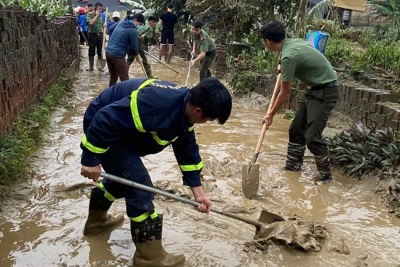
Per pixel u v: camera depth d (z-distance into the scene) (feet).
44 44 25.88
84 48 50.90
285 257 11.82
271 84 28.58
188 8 43.88
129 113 9.82
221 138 21.81
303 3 34.65
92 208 12.15
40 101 24.43
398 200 14.83
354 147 17.83
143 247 10.84
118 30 28.89
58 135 21.15
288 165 17.94
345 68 27.25
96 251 11.72
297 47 15.88
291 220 13.57
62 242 12.03
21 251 11.54
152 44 64.18
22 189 14.84
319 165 16.75
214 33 41.75
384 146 17.34
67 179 15.81
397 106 20.25
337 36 43.06
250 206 14.73
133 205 10.61
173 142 10.84
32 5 27.81
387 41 38.37
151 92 9.86
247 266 11.36
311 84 16.28
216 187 16.05
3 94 16.92
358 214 14.51
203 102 9.45
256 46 37.73
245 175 15.23
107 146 10.11
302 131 17.42
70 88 31.30
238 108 28.40
